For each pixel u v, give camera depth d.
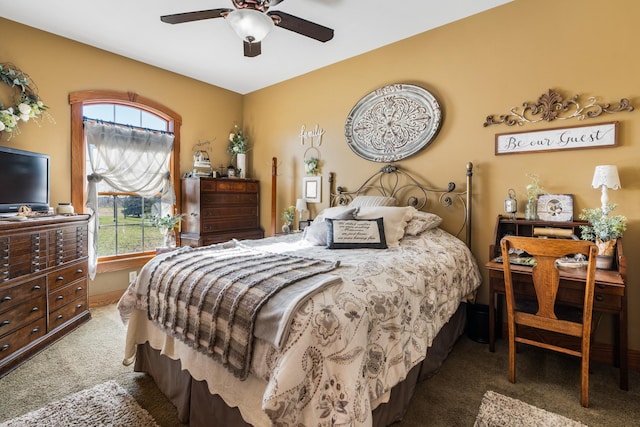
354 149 3.53
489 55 2.71
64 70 3.12
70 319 2.72
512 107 2.61
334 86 3.76
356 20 2.87
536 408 1.75
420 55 3.09
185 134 4.12
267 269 1.63
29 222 2.26
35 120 2.95
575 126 2.35
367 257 2.04
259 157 4.62
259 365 1.23
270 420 1.14
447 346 2.32
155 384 1.95
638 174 2.15
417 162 3.14
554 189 2.44
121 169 3.53
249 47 2.48
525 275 2.13
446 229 2.98
